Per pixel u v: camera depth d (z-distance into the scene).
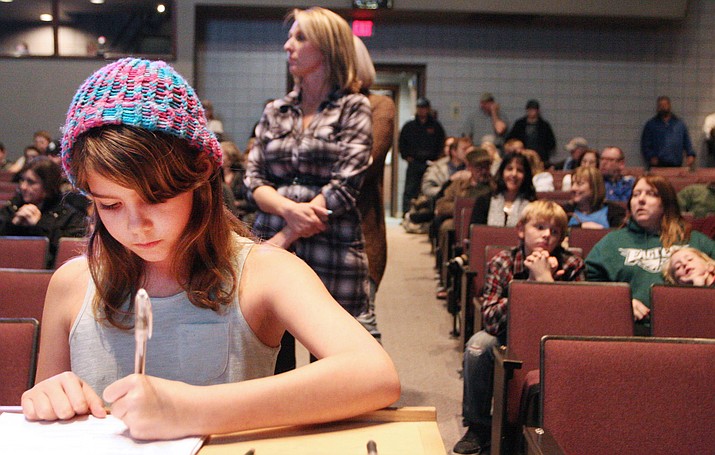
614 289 2.63
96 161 0.91
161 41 11.23
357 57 2.79
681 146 11.62
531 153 7.20
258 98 11.63
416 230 10.12
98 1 11.18
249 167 2.69
